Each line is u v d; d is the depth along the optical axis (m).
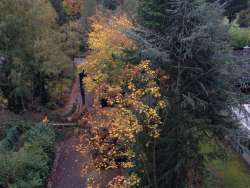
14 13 26.70
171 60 15.26
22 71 27.91
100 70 21.70
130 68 15.92
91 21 38.44
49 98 31.89
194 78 15.34
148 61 14.52
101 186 18.61
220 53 15.10
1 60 28.88
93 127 14.88
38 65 28.11
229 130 15.20
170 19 15.72
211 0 21.12
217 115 15.65
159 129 14.73
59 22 42.09
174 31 15.33
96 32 25.92
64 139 25.92
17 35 27.48
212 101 15.48
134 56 15.75
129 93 14.66
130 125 13.59
